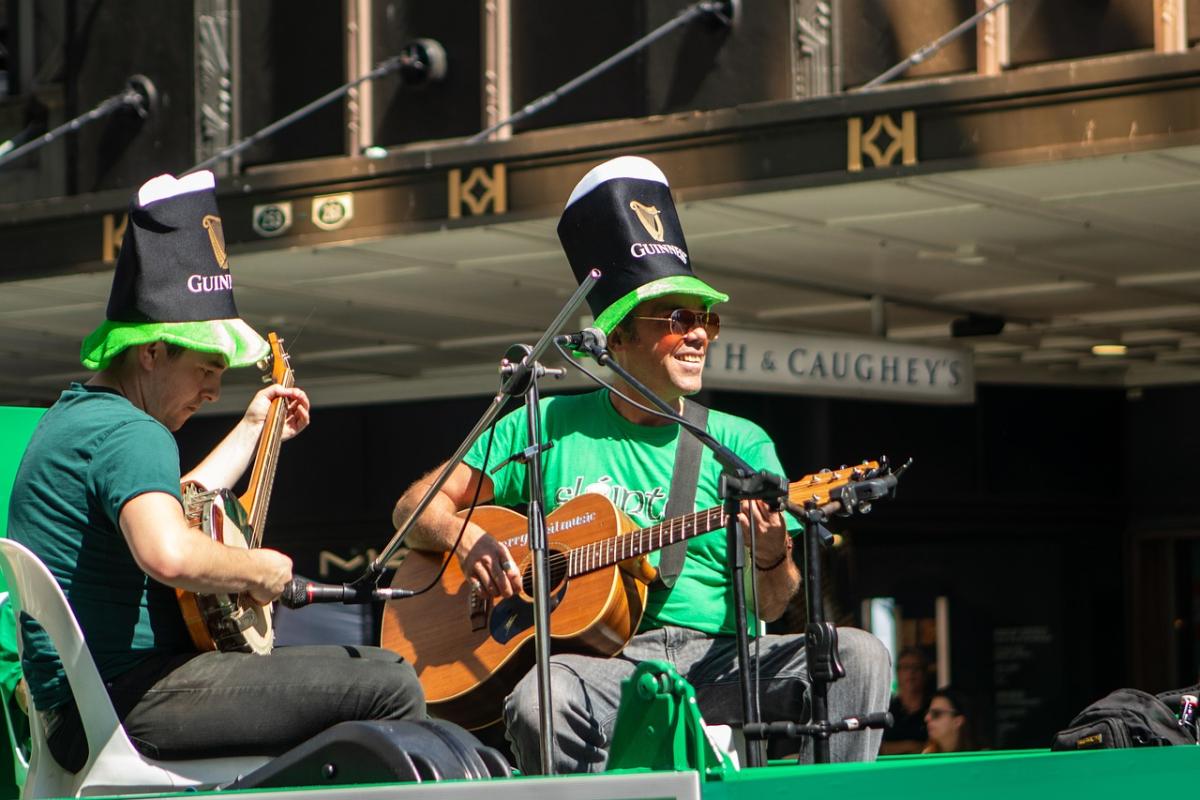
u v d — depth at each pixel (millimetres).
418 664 10391
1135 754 7297
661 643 9812
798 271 20234
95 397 8023
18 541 7965
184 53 22953
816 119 16328
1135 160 15383
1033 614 25984
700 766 6688
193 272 8242
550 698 7832
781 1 19328
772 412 24406
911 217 17672
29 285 20625
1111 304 22047
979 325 22375
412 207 18359
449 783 6570
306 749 7223
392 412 26828
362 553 26953
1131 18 17016
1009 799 6910
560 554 9883
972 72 18094
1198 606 26500
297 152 22297
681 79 19938
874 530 25141
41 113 24766
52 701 7801
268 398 9492
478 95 21266
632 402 8211
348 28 21969
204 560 7570
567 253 10320
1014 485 26078
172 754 7801
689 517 9477
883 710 9242
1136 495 26672
